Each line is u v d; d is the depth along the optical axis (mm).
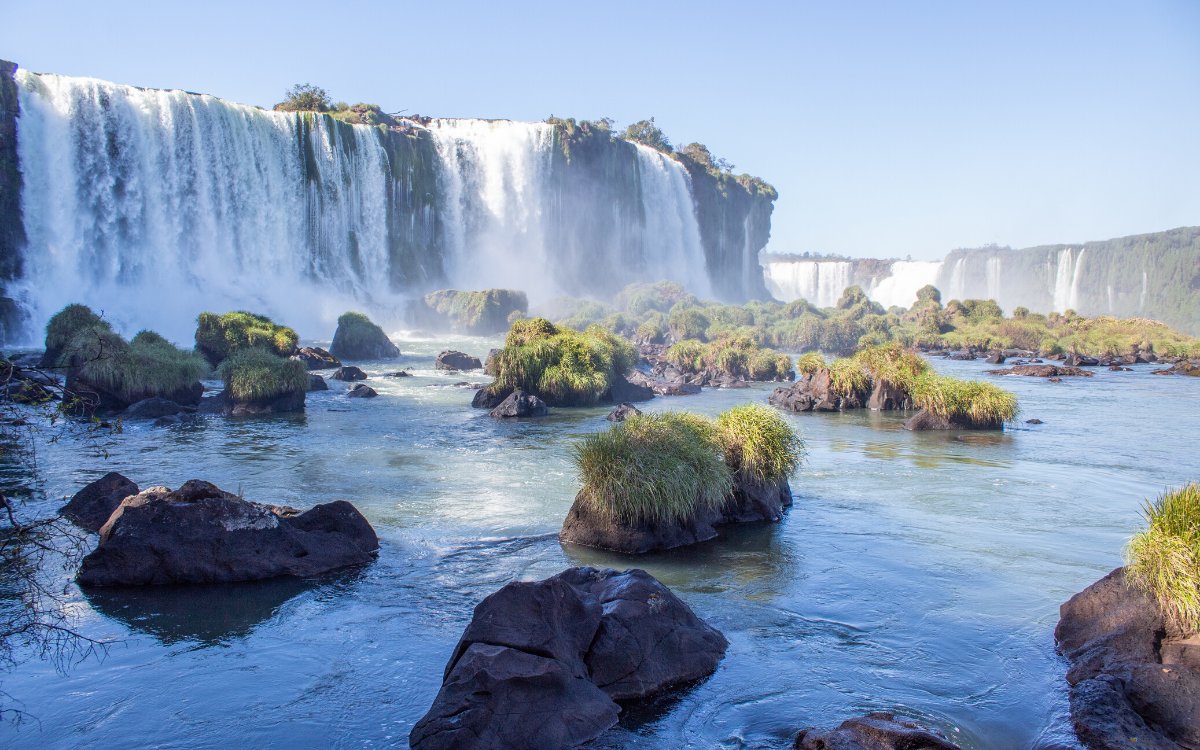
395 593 12117
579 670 8586
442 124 119125
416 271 98250
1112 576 10430
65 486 18062
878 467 22844
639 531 14641
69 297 61344
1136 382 53125
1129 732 7625
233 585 12383
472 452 24203
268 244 79188
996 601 12047
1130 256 177875
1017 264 182875
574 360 37656
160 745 7840
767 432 17469
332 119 87375
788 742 7969
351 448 24547
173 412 30297
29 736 7973
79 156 64062
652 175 146125
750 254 186125
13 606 11078
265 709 8555
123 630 10578
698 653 9664
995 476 21578
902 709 8656
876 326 95688
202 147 72875
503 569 13305
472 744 7348
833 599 12141
